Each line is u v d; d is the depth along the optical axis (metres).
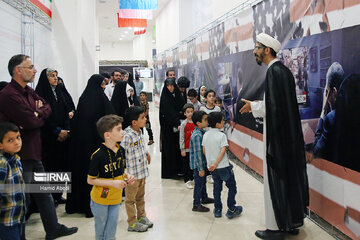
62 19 5.60
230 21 5.61
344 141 2.64
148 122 7.59
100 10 15.74
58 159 3.64
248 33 4.82
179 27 11.23
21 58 2.60
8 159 2.04
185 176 4.44
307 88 3.22
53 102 3.47
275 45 2.82
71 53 5.66
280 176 2.63
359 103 2.46
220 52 6.23
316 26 3.05
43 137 3.48
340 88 2.69
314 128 3.10
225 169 3.19
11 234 2.07
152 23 20.34
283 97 2.67
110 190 2.31
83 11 8.41
